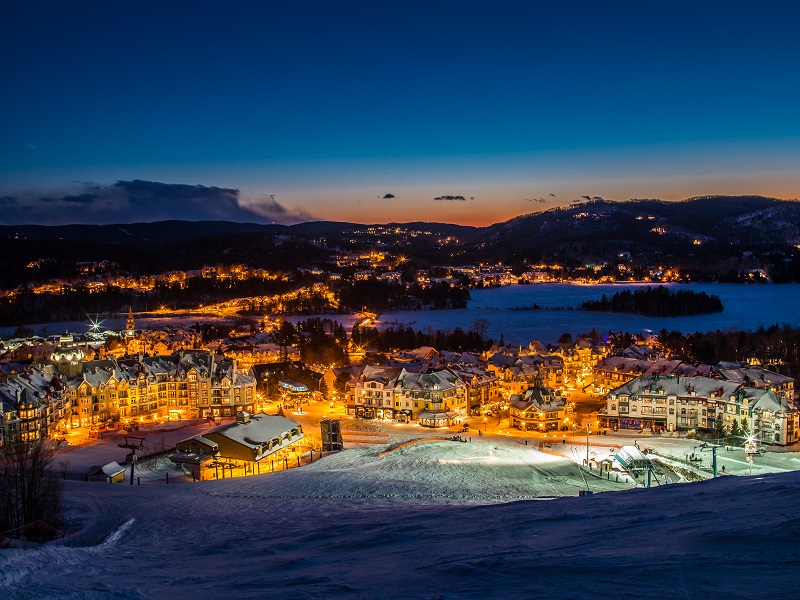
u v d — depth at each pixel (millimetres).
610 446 145500
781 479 48594
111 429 165375
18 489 75688
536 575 28656
